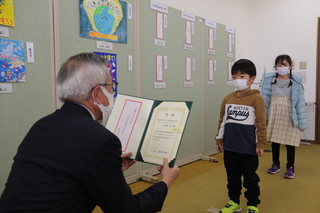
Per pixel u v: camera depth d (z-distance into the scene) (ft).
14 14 6.05
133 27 8.87
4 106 6.02
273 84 9.86
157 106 3.77
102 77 2.97
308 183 8.85
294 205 7.14
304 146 14.58
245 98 6.48
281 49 16.12
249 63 6.48
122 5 8.46
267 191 8.16
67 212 2.47
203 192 8.12
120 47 8.49
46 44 6.68
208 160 11.86
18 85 6.22
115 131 3.75
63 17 7.02
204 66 12.21
